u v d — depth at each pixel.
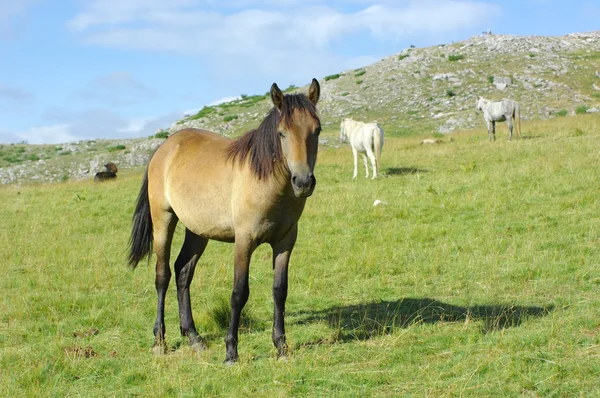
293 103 4.62
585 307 5.70
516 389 4.07
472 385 4.19
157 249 6.02
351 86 43.31
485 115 21.67
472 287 6.98
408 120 33.62
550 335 4.92
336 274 7.96
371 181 15.22
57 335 6.07
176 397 4.47
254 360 5.17
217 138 5.91
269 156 4.70
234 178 5.07
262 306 6.91
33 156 43.84
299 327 6.01
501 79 37.69
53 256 9.52
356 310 6.47
